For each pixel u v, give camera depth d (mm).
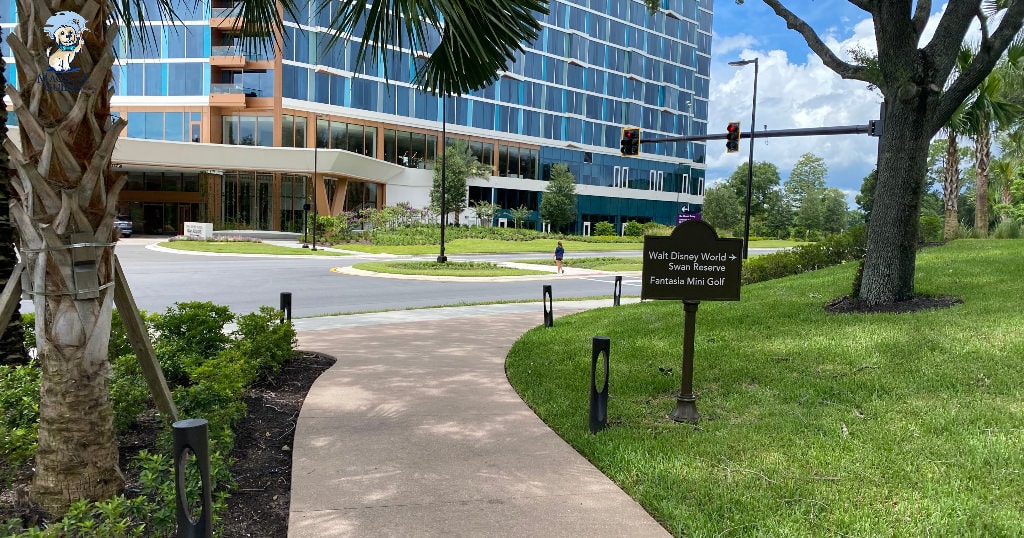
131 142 39656
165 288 16891
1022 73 17734
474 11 4426
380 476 4250
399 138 51906
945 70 8508
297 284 19047
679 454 4586
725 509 3715
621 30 68688
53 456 3309
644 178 72500
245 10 5621
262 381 6805
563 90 63969
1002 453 4273
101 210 3227
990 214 47594
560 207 60344
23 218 3105
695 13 77875
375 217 46312
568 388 6590
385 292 17875
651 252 5266
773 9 10258
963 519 3490
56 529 2701
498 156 59188
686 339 5348
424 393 6449
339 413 5688
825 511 3658
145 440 4582
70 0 2986
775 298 10617
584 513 3740
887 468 4191
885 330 7504
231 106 43094
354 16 4242
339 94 47000
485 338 9930
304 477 4211
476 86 6266
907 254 8930
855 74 9297
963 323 7469
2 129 5062
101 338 3359
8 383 4605
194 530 2727
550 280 23453
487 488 4082
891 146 8820
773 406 5613
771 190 94562
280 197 45812
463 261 30531
